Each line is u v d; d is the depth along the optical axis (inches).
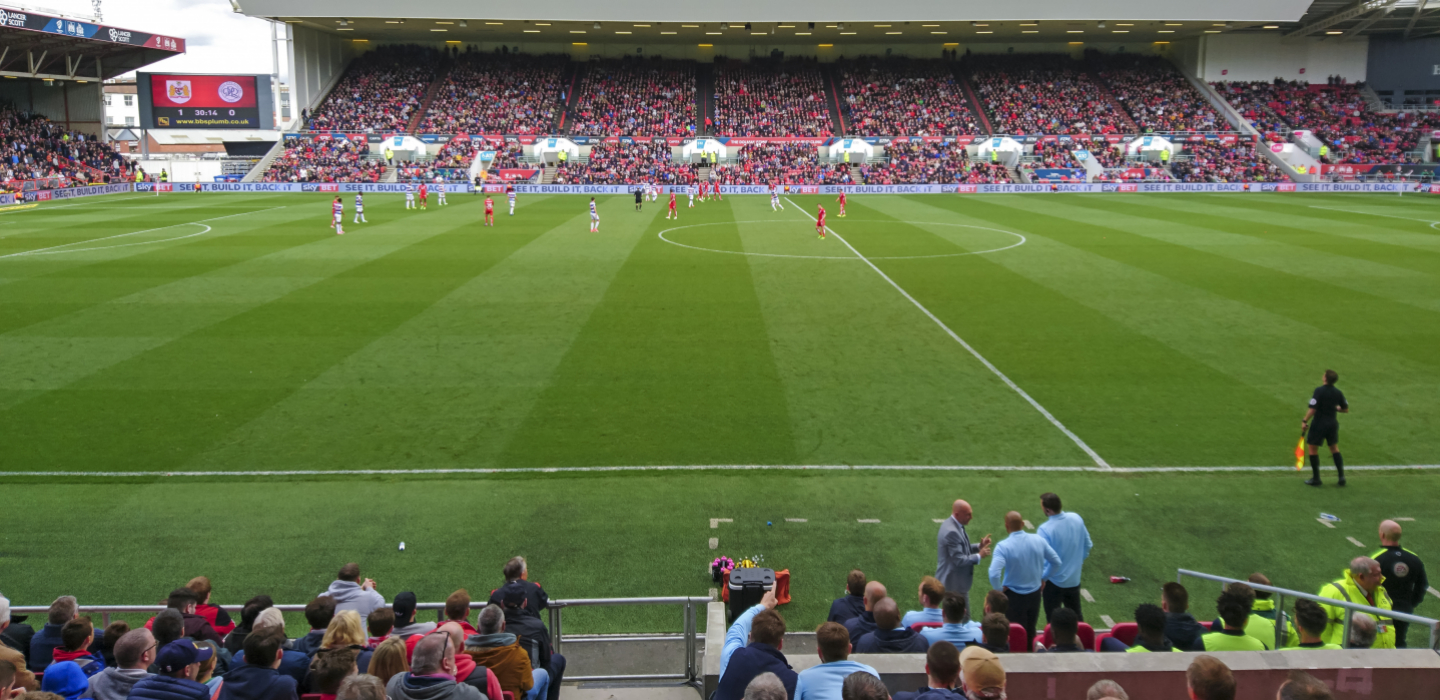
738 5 2925.7
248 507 518.9
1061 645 284.7
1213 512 514.9
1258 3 2883.9
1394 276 1197.1
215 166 3833.7
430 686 231.0
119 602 420.5
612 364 794.8
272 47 3250.5
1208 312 984.9
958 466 578.6
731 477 562.6
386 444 611.8
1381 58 3371.1
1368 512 513.7
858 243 1576.0
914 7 2933.1
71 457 585.9
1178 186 2923.2
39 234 1663.4
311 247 1483.8
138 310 984.9
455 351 830.5
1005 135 3253.0
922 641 280.4
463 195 2778.1
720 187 2950.3
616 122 3353.8
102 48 2938.0
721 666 261.7
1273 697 231.5
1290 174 3014.3
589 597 427.2
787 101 3459.6
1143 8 2913.4
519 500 530.0
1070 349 839.7
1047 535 383.6
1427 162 3038.9
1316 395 542.0
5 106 2930.6
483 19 2972.4
